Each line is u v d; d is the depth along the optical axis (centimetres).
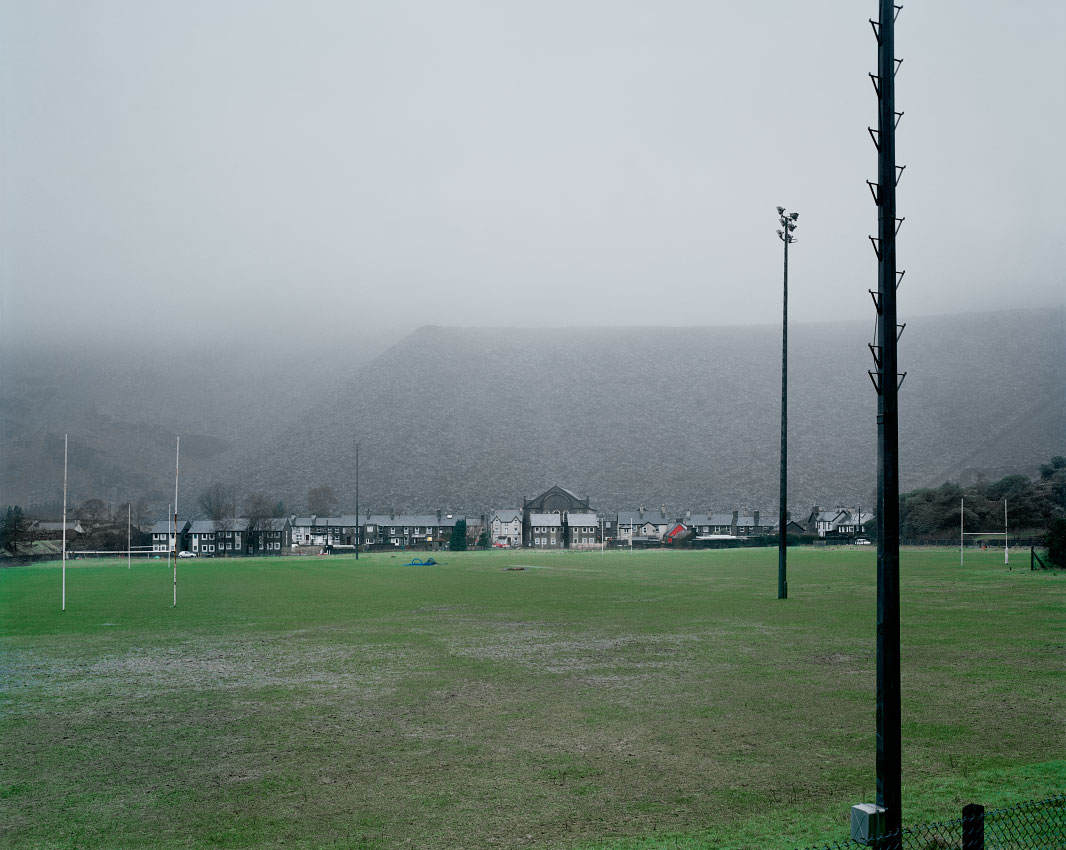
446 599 5172
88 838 1192
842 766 1493
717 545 18950
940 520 18725
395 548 19950
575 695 2148
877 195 1177
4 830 1228
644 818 1235
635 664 2622
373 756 1598
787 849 1085
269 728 1834
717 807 1280
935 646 2909
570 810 1277
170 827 1233
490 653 2895
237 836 1191
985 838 1098
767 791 1356
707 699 2078
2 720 1936
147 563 13200
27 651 3052
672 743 1664
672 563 10312
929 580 6350
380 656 2852
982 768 1458
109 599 5419
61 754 1642
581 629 3547
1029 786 1343
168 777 1482
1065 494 17775
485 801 1326
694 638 3209
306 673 2533
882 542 1131
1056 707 1945
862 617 3856
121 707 2070
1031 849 1059
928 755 1549
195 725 1870
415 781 1435
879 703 1120
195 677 2486
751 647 2952
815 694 2127
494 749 1638
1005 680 2278
